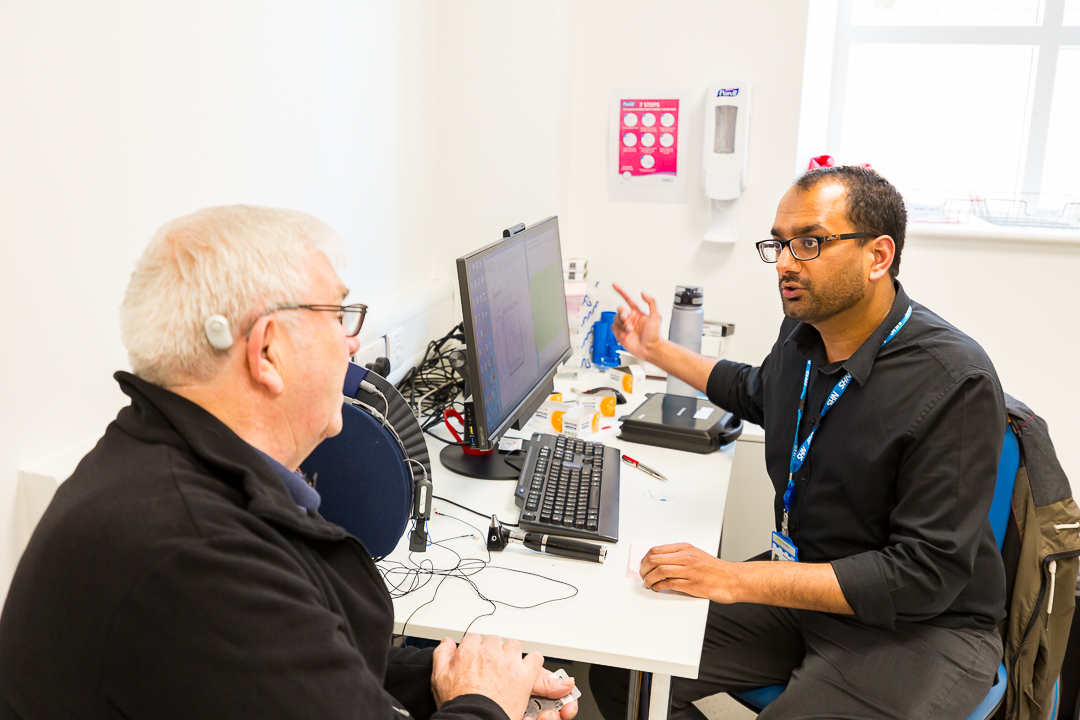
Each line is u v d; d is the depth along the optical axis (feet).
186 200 4.60
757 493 7.66
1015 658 5.04
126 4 4.06
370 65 6.56
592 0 8.07
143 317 2.65
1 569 3.75
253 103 5.11
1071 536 4.89
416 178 7.66
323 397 2.96
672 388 7.36
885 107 9.25
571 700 3.77
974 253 8.43
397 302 7.14
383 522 4.32
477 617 4.05
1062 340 8.41
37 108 3.64
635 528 4.99
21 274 3.66
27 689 2.54
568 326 7.46
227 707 2.42
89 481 2.58
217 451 2.66
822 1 8.10
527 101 7.76
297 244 2.84
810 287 4.69
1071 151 8.84
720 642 5.24
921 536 4.37
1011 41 8.65
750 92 7.81
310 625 2.58
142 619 2.37
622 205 8.55
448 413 5.95
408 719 3.21
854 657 4.59
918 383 4.57
